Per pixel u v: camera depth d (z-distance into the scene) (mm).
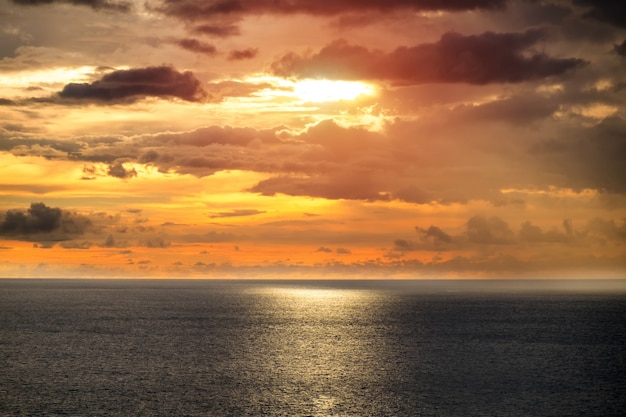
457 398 70062
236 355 100312
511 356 100562
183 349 106875
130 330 137125
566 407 66312
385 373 84500
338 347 110750
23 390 72688
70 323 153250
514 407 66250
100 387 74625
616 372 86000
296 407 65938
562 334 133000
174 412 63688
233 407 65750
